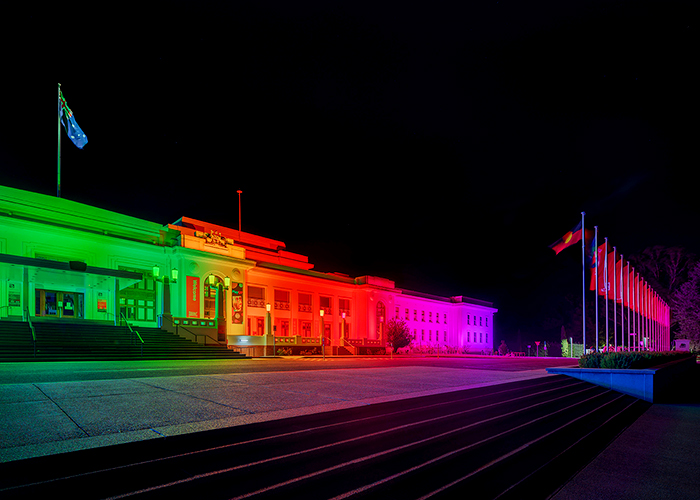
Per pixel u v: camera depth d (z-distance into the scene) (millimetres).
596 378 19109
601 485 7660
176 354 24500
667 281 86875
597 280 28703
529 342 97000
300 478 5176
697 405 17422
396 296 57531
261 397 8680
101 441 4789
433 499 5742
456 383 12766
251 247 43844
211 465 5004
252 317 40156
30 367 15625
